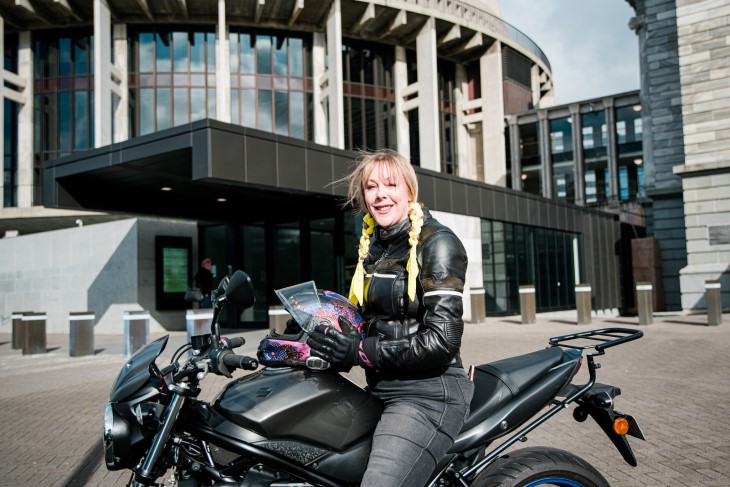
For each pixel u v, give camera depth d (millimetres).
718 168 22438
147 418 1976
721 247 22375
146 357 2158
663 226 32500
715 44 23016
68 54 32875
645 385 7168
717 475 3971
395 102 35531
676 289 31828
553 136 42125
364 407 2186
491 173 38375
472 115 39469
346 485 2143
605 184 40625
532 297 17328
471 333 14727
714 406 5988
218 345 2207
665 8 33531
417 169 19078
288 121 32469
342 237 18531
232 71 31984
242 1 30172
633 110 40094
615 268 31859
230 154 13477
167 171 15414
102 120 28594
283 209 19906
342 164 16125
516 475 2223
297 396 2076
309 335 2123
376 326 2268
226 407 2090
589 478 2316
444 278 2123
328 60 32750
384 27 34531
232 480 2057
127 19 31156
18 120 32719
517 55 42875
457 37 35781
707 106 23031
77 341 12547
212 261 21594
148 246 20000
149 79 31531
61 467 4668
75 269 21141
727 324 15211
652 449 4594
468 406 2242
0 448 5262
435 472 2166
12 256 23234
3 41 31734
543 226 25547
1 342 18078
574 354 2598
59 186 15938
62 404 7344
